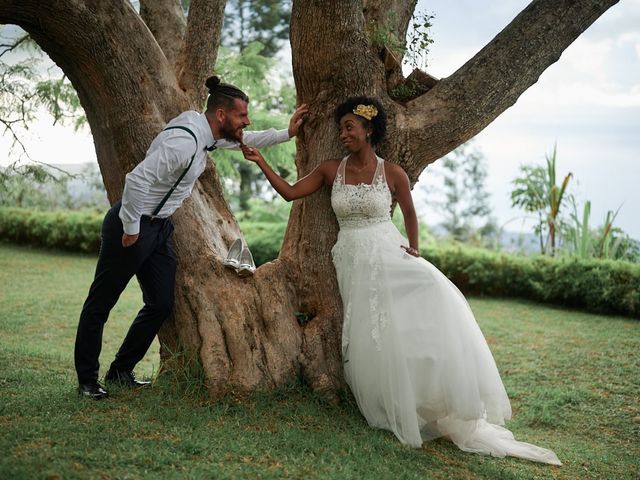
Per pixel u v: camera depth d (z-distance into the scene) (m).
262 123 11.09
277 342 4.57
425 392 4.20
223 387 4.36
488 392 4.27
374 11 4.94
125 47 4.54
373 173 4.47
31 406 4.04
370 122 4.38
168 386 4.45
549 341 8.13
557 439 5.30
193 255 4.62
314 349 4.61
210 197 5.03
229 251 4.70
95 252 13.91
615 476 4.36
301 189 4.55
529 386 6.66
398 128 4.69
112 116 4.62
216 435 3.78
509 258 11.25
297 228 4.92
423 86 4.93
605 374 6.84
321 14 4.54
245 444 3.69
